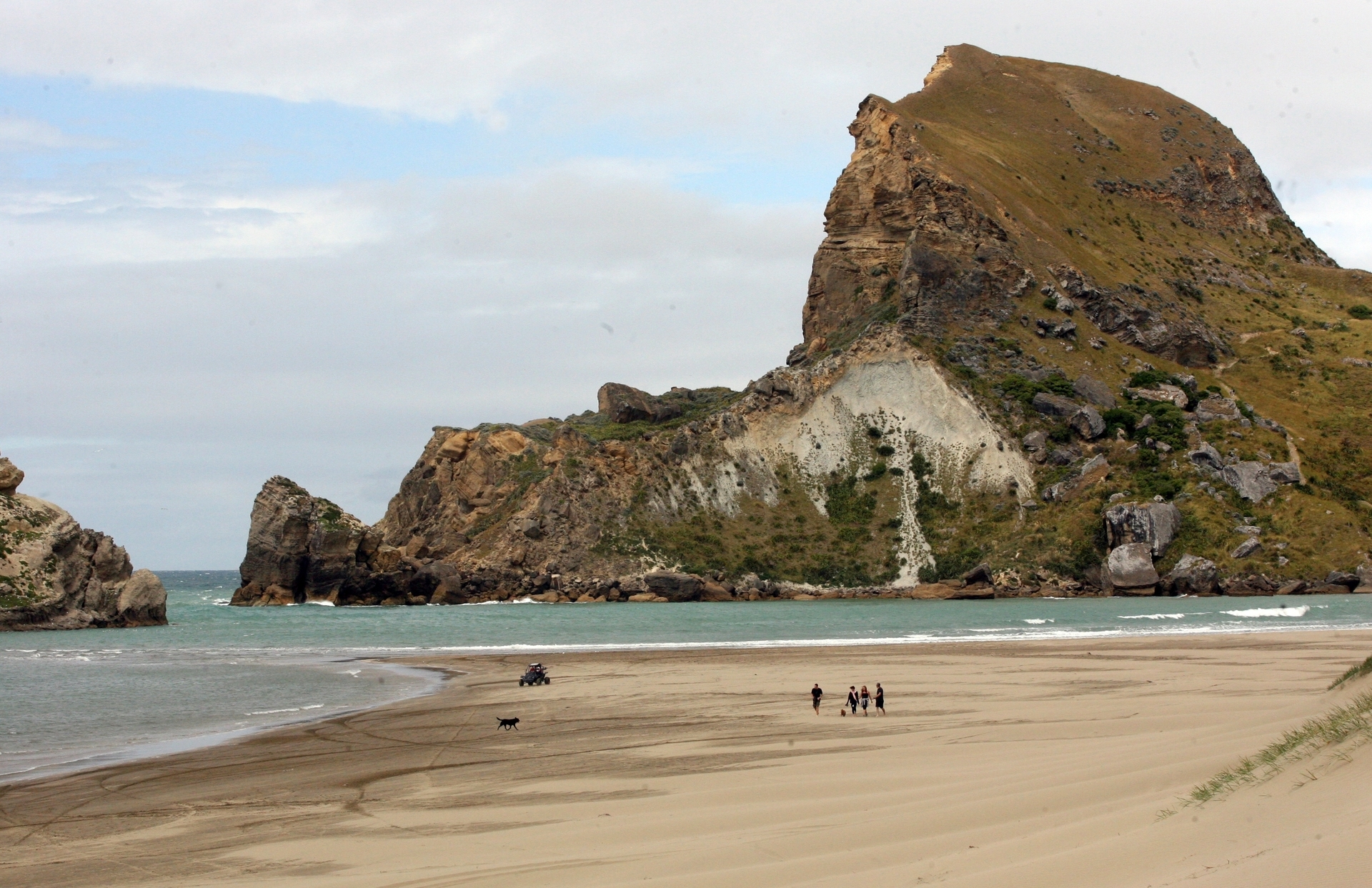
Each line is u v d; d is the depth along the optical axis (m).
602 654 68.75
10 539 98.75
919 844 15.92
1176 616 98.62
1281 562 134.88
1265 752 17.06
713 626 96.12
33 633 94.94
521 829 20.83
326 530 148.25
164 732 37.03
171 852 20.61
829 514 164.25
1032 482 155.62
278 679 55.31
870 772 24.47
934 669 52.78
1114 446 155.12
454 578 153.12
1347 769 13.49
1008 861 13.84
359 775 28.59
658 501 164.25
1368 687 25.08
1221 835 12.47
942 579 147.50
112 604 103.12
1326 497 144.12
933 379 170.38
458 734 35.72
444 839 20.33
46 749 33.81
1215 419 159.25
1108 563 138.12
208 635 92.00
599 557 155.88
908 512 159.88
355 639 86.19
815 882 14.33
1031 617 101.38
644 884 15.26
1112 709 34.91
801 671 54.09
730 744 31.67
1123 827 14.62
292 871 18.56
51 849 21.17
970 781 21.86
